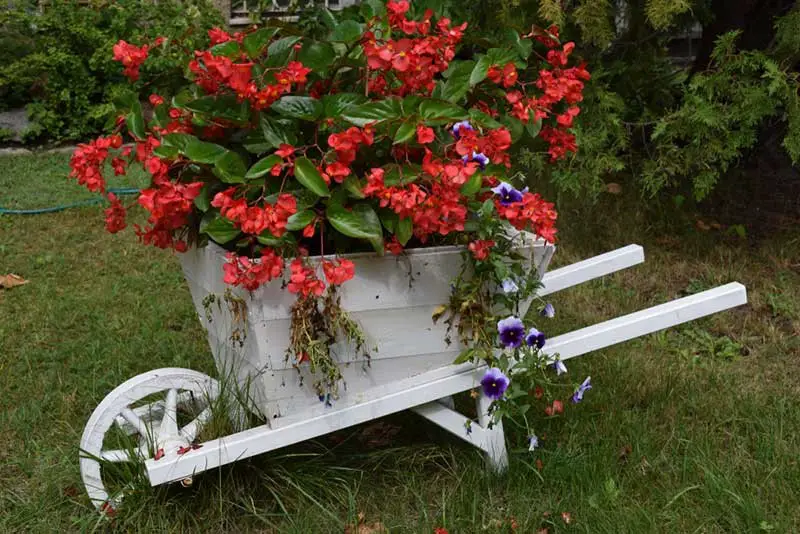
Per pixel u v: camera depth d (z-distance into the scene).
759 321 4.13
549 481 2.77
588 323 4.14
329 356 2.48
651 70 4.86
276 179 2.42
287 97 2.37
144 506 2.61
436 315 2.55
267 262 2.27
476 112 2.53
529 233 2.74
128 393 2.65
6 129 7.78
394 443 3.05
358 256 2.42
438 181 2.32
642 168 4.91
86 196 6.37
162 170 2.32
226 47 2.34
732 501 2.65
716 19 5.10
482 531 2.56
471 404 3.30
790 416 3.20
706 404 3.30
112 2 8.10
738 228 5.02
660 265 4.77
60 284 4.76
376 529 2.61
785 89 4.03
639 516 2.58
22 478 2.94
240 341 2.55
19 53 7.93
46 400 3.41
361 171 2.50
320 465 2.82
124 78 7.93
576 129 4.40
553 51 2.76
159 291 4.64
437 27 2.79
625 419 3.15
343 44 2.53
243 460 2.72
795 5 4.19
